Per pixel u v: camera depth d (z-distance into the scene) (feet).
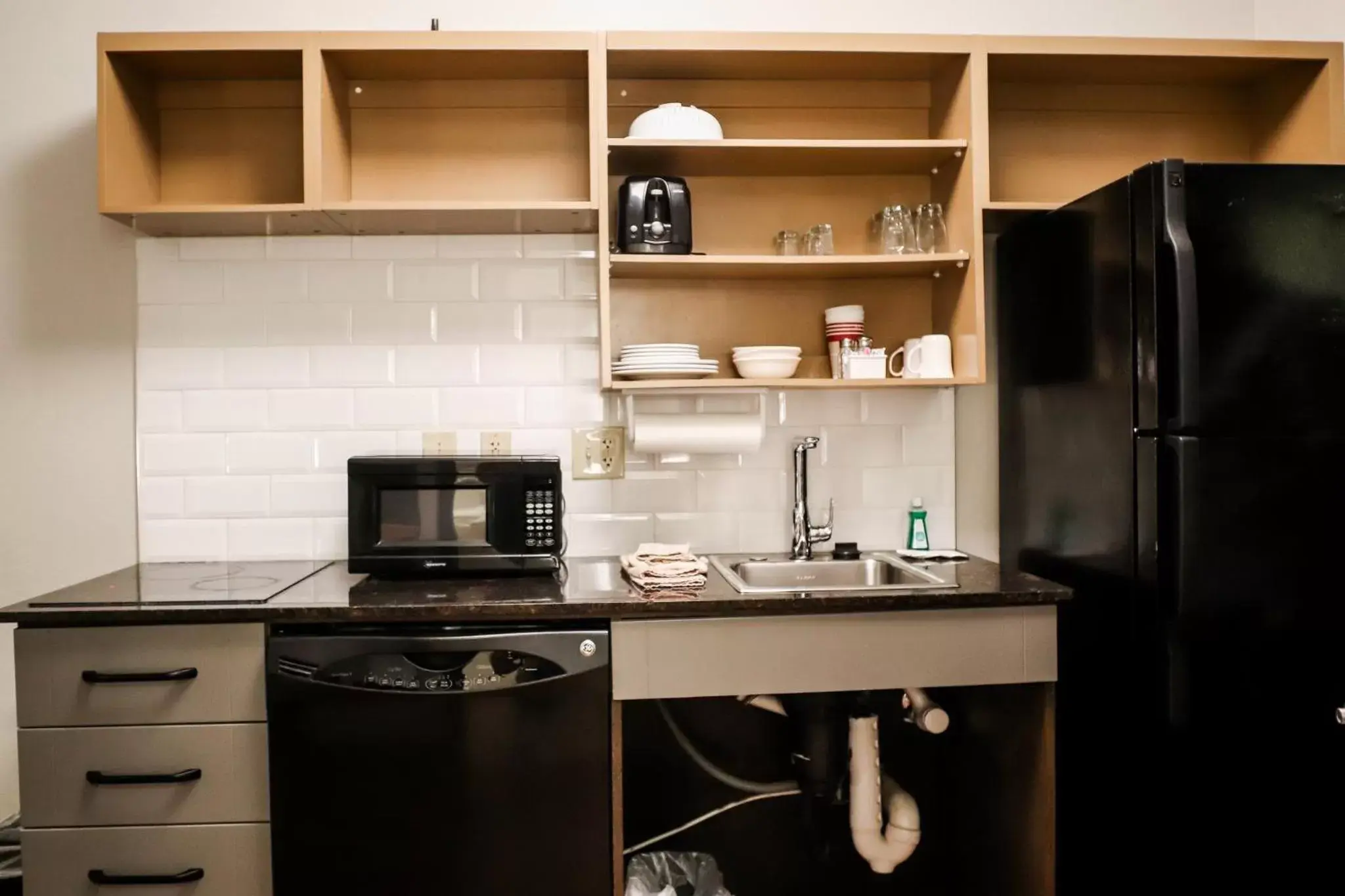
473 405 6.74
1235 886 4.91
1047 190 6.94
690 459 6.88
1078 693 5.71
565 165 6.66
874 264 6.22
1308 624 4.88
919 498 7.01
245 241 6.64
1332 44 6.26
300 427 6.67
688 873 6.21
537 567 5.85
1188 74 6.67
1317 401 4.87
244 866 5.01
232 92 6.49
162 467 6.63
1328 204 4.90
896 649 5.27
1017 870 5.76
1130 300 5.03
